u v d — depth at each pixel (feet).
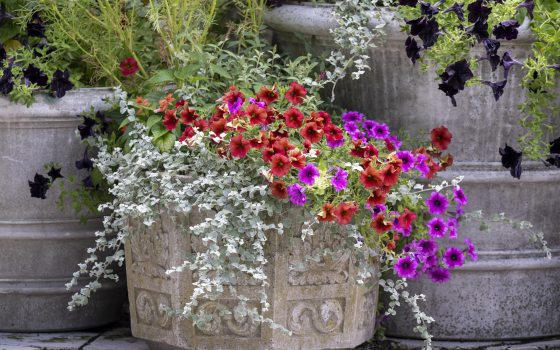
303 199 10.28
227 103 10.94
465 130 12.21
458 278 12.46
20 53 12.46
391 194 10.83
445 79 11.38
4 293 12.65
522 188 12.34
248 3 12.63
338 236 10.72
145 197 10.66
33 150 12.28
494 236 12.40
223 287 10.71
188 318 10.77
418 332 12.69
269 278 10.66
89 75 13.07
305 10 12.58
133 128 11.68
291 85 11.16
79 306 12.92
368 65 12.25
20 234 12.44
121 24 12.72
